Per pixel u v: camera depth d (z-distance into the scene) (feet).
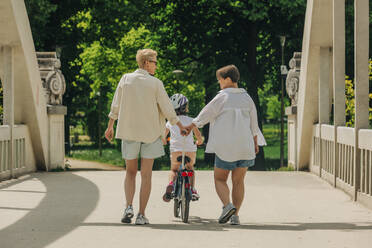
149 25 93.40
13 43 38.83
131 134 21.77
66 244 17.53
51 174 43.32
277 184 36.29
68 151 130.11
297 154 48.73
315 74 43.42
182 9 88.02
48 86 49.16
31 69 41.98
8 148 39.75
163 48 91.71
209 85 91.97
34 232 19.70
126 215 21.59
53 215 23.72
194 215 24.02
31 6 66.03
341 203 27.71
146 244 17.49
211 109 21.31
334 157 34.76
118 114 22.12
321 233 19.39
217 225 21.33
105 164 110.52
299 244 17.43
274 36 88.94
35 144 45.85
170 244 17.48
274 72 95.25
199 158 112.88
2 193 31.50
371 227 20.67
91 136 175.63
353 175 30.27
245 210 25.46
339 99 34.22
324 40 41.68
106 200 28.53
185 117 24.27
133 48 109.91
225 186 21.38
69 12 83.76
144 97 21.80
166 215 23.93
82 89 137.80
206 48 87.56
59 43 84.02
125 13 85.25
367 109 27.94
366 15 27.25
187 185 22.07
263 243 17.61
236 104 21.25
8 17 36.14
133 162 22.11
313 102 44.80
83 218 22.93
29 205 26.76
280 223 21.83
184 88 108.06
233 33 88.99
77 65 95.14
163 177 40.06
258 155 83.97
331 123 47.98
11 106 39.91
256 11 78.69
